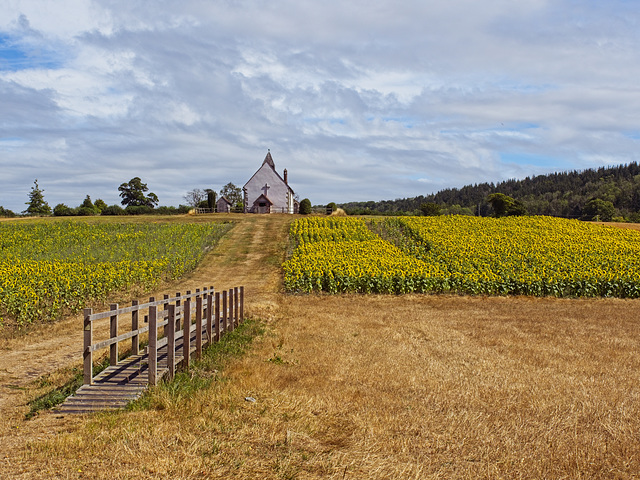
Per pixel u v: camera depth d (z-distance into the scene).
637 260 30.95
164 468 5.39
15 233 40.19
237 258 35.19
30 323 16.47
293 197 79.12
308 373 9.62
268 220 54.03
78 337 14.24
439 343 12.82
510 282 24.70
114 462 5.47
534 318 17.33
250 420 6.93
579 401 8.22
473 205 179.62
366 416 7.31
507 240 37.47
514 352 11.88
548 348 12.42
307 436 6.50
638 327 15.83
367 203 189.62
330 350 11.76
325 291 24.66
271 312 17.52
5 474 5.15
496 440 6.59
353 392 8.40
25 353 12.20
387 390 8.66
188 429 6.47
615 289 24.72
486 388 8.82
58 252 33.41
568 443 6.55
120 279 23.02
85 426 6.46
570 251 33.75
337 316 17.16
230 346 11.77
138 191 112.56
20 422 6.93
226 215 60.81
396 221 47.97
